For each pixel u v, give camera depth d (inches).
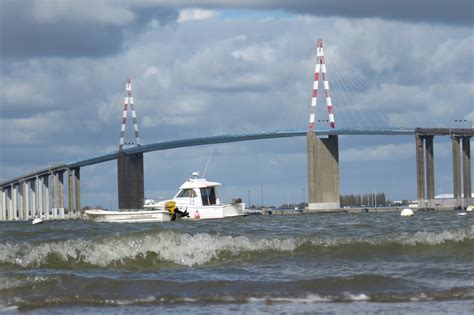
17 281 1723.7
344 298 1566.2
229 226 3919.8
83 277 1745.8
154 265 2057.1
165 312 1471.5
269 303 1537.9
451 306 1483.8
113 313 1472.7
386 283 1673.2
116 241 2112.5
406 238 2343.8
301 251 2235.5
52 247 2092.8
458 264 2033.7
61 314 1475.1
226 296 1594.5
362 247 2274.9
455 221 4557.1
